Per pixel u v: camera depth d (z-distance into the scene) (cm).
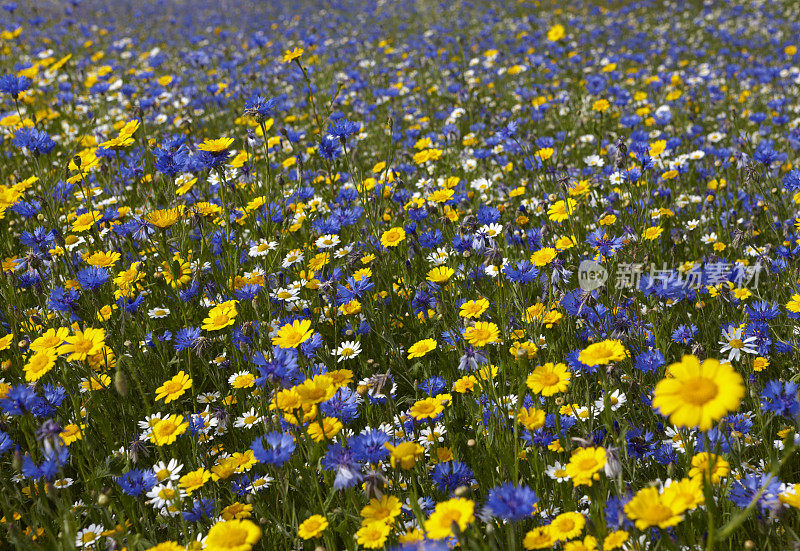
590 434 263
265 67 1234
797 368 349
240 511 267
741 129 811
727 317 412
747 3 2105
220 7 2720
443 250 447
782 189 572
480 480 277
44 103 941
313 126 887
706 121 900
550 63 1266
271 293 417
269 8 2630
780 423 312
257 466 298
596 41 1702
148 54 1593
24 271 441
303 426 275
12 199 464
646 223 505
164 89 1050
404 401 345
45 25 1953
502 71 1183
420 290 414
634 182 554
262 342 364
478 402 310
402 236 435
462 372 344
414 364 379
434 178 666
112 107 1019
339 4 2588
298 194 521
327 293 395
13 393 279
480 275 420
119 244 501
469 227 441
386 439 249
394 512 231
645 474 296
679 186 639
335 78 1206
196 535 260
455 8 2331
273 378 260
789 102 987
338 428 269
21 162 709
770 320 392
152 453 328
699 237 539
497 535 252
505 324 354
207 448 319
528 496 202
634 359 354
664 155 678
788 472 272
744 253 482
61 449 258
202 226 438
